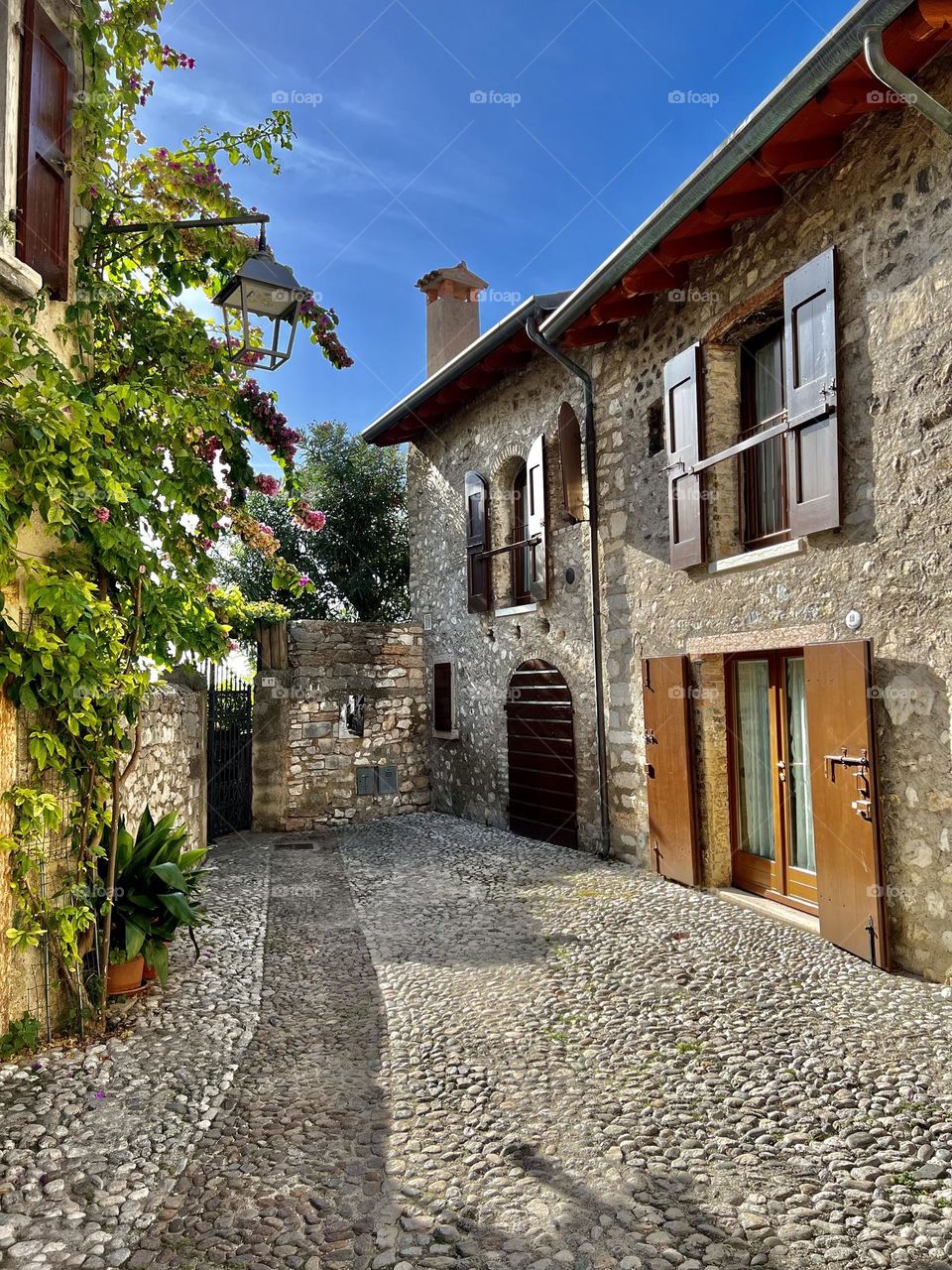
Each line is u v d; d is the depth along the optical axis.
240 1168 2.60
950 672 3.89
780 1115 2.87
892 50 3.80
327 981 4.39
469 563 9.52
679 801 6.07
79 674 3.49
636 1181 2.49
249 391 4.66
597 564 7.32
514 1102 3.00
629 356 6.89
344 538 13.98
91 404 3.66
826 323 4.58
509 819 8.93
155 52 4.29
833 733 4.55
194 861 4.55
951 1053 3.28
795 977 4.18
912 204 4.07
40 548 3.59
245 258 4.61
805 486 4.79
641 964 4.44
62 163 3.72
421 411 10.29
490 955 4.72
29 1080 3.18
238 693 9.77
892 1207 2.33
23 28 3.43
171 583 4.05
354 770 10.27
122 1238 2.25
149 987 4.23
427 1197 2.42
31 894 3.44
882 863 4.22
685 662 6.04
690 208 4.88
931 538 3.99
